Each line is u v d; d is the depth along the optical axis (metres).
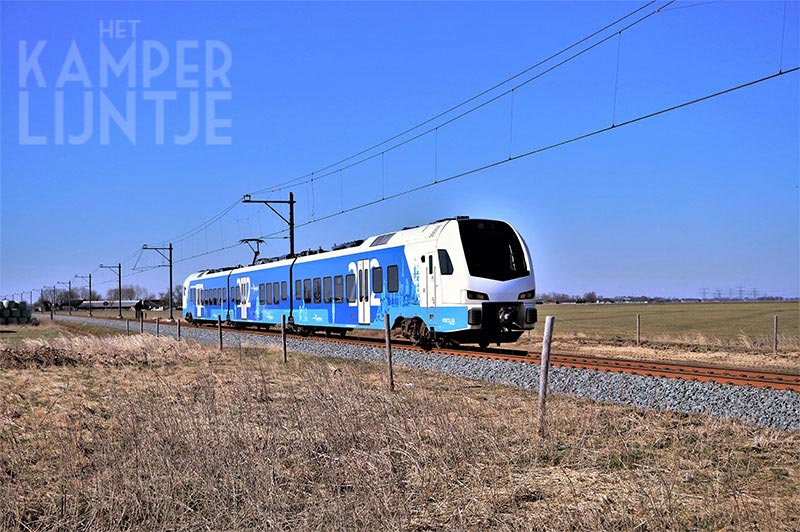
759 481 6.98
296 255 33.50
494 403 11.41
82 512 6.63
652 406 11.26
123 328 55.84
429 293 21.31
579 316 78.12
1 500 6.53
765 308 108.25
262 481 6.91
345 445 8.38
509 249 20.77
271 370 17.23
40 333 54.06
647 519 5.89
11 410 11.87
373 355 20.48
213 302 46.44
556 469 7.58
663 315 78.81
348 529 5.91
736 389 11.34
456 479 7.23
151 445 8.16
